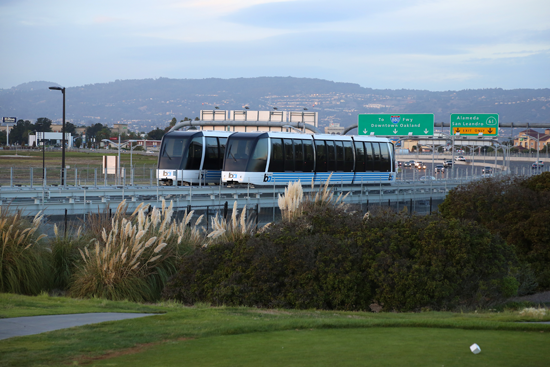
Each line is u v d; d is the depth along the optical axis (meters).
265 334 12.30
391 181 55.84
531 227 29.83
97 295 19.91
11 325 12.63
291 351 10.33
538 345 11.16
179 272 21.12
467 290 20.77
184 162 44.84
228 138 44.72
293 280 20.11
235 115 98.38
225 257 21.30
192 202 36.84
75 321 13.37
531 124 76.69
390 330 13.03
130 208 34.00
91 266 20.72
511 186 33.91
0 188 37.44
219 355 10.00
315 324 13.36
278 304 19.55
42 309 15.04
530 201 31.67
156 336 11.67
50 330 12.16
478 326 13.62
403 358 9.70
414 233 21.55
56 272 21.72
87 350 10.32
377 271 19.97
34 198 32.19
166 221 22.83
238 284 20.16
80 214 32.28
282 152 44.84
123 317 14.29
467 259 20.61
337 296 19.56
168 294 20.70
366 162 52.66
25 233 21.23
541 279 28.92
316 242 20.97
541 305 23.25
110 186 42.94
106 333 11.88
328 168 48.72
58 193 33.69
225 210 32.72
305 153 46.75
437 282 19.64
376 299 19.92
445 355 9.98
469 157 154.00
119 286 20.14
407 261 20.23
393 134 78.00
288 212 25.19
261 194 43.91
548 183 33.41
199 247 22.50
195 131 46.62
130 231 21.23
